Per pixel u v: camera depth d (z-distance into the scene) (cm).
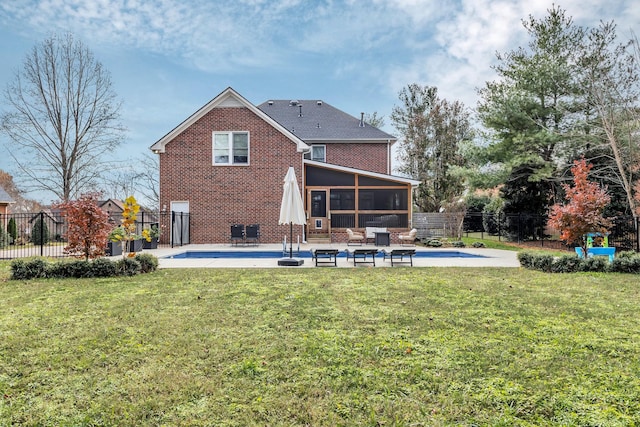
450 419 280
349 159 2475
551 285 762
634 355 392
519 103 1888
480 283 784
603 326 489
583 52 1712
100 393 317
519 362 375
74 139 2609
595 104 1645
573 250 1639
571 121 1867
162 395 313
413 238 1825
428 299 636
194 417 283
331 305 596
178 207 1839
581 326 489
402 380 338
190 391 319
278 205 1853
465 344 423
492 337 446
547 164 1880
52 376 347
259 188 1850
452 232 2144
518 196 2136
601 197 1012
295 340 436
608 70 1589
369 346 417
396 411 289
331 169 1948
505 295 668
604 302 618
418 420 279
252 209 1850
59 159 2597
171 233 1733
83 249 923
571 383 332
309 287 740
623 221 1594
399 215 1955
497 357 387
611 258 1005
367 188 1955
